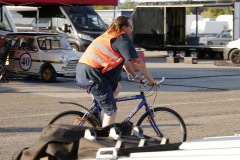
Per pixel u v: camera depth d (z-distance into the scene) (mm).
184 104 15117
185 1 40000
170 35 42094
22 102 15289
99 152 3822
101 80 6805
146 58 42094
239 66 32469
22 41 22484
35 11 33250
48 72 21438
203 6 39250
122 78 23609
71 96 16906
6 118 12289
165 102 15562
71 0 20266
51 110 13680
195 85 20844
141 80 7582
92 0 20891
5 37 23047
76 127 4621
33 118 12297
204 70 28891
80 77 6906
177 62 36125
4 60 21531
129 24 6797
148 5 42156
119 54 6773
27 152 4352
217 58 42031
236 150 3541
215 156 3490
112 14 50219
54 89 18938
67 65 21359
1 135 10133
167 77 24391
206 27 43750
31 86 19891
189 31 42812
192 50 40688
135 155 3807
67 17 31359
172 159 3627
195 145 4172
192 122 11820
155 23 41938
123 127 4816
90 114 7406
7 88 19016
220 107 14477
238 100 16109
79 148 4141
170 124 7902
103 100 6875
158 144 4473
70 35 31156
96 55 6773
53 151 4168
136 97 7676
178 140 7918
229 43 34688
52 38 22297
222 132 10547
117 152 3812
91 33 31062
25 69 22172
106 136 4766
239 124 11562
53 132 4457
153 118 7781
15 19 34469
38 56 21688
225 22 44938
